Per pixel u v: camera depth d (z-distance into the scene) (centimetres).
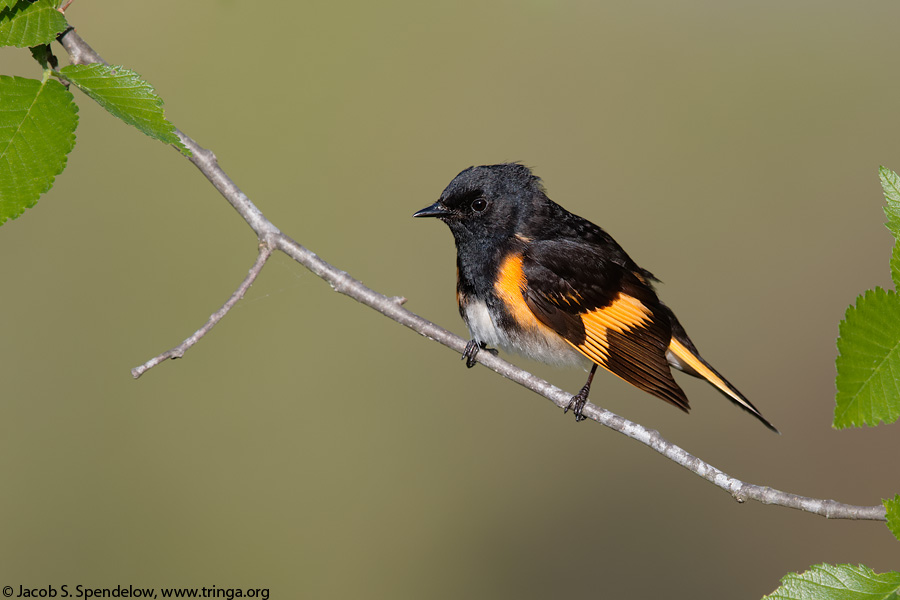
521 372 786
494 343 941
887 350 339
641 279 966
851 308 341
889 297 341
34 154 535
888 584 386
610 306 898
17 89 546
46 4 577
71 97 549
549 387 771
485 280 913
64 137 541
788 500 564
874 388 338
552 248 902
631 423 678
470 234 917
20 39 559
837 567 395
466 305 939
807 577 394
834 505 542
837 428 337
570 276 891
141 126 570
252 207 747
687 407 846
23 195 528
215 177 746
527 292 891
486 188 907
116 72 577
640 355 883
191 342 643
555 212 948
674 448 650
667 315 952
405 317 776
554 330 891
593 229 968
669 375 872
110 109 569
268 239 739
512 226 913
